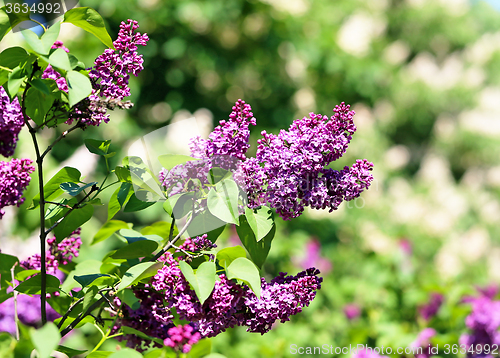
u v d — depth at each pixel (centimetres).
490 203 686
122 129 368
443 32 787
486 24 910
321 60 445
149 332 123
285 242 321
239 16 412
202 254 125
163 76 413
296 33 433
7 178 127
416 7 781
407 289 238
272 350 231
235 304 122
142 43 123
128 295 122
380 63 516
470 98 737
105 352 122
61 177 129
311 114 125
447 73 746
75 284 135
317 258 328
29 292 127
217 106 436
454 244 517
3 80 121
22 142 244
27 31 117
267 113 434
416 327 216
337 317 262
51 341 110
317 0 483
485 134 748
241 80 436
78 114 122
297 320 265
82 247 286
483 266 510
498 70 785
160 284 120
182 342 115
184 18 388
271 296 123
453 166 794
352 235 457
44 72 122
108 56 122
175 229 134
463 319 186
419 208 552
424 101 693
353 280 262
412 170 795
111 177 340
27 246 227
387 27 787
